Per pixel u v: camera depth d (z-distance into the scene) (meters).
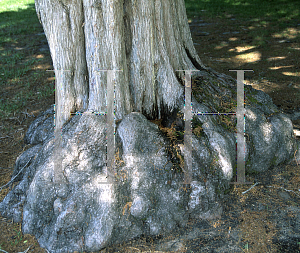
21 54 10.17
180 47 4.46
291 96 6.58
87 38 3.65
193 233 3.46
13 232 3.57
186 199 3.55
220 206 3.69
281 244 3.27
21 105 6.75
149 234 3.45
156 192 3.53
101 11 3.48
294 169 4.43
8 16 15.64
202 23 13.27
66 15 3.68
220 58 9.09
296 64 8.15
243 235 3.40
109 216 3.30
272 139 4.33
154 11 3.72
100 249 3.27
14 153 5.03
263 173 4.36
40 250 3.33
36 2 3.80
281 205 3.78
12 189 3.95
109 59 3.67
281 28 11.51
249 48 9.73
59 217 3.32
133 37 3.71
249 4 16.02
